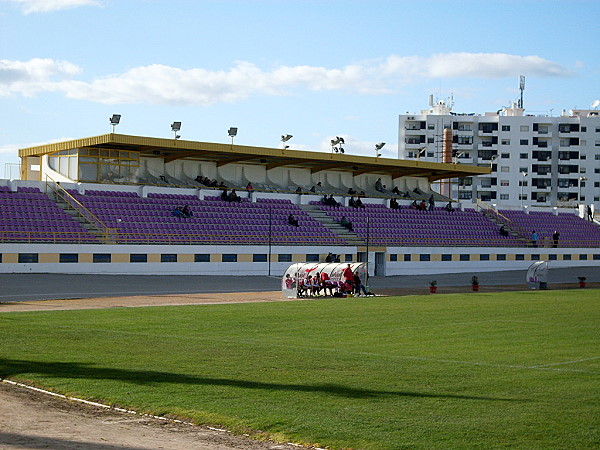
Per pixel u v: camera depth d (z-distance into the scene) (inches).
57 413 636.1
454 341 1138.0
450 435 581.6
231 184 3373.5
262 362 911.0
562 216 4224.9
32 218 2539.4
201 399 693.3
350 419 628.7
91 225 2618.1
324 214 3356.3
